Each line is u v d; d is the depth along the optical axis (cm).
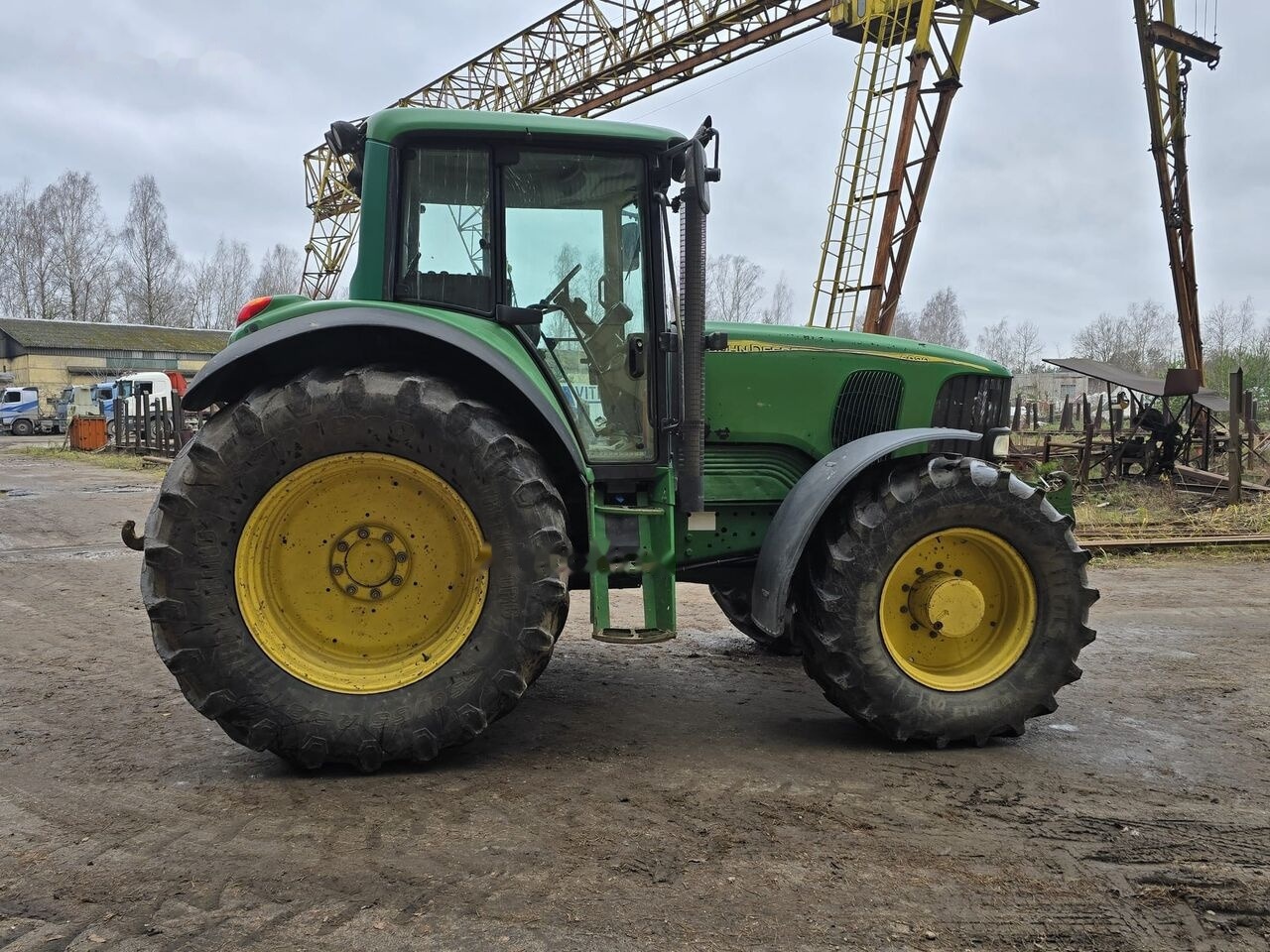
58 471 1839
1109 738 376
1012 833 279
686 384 355
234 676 298
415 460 310
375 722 307
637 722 388
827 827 280
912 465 366
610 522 348
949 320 7256
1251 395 1459
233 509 299
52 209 5859
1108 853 267
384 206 347
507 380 319
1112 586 757
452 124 347
